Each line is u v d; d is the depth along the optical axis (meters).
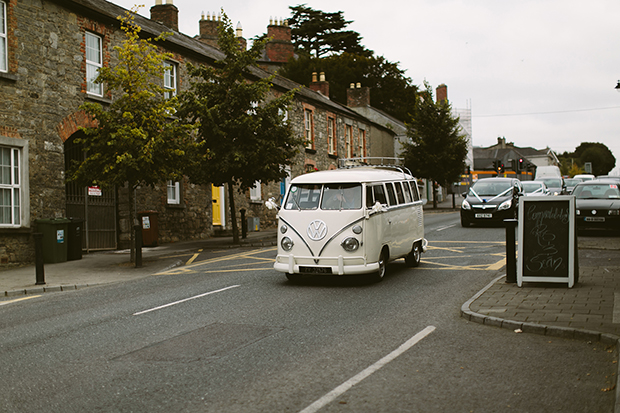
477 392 4.57
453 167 39.28
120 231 18.64
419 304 8.14
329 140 33.59
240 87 17.94
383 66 53.66
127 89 13.79
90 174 13.62
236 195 24.47
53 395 4.73
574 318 6.70
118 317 7.81
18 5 14.55
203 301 8.76
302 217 10.09
